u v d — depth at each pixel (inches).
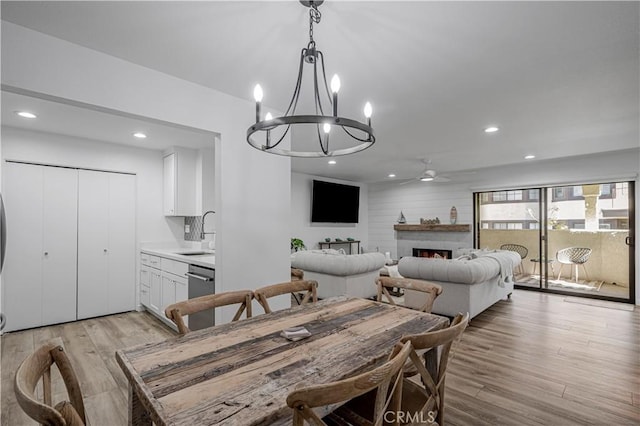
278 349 52.6
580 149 181.5
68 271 157.5
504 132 148.6
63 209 156.4
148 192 183.9
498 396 90.9
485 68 88.7
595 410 84.1
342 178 307.4
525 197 239.0
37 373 37.9
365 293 189.8
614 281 201.0
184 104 93.4
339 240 307.6
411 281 88.7
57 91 71.9
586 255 211.9
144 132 149.6
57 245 154.5
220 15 65.4
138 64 84.8
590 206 211.3
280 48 78.3
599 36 73.4
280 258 116.9
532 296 213.9
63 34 71.2
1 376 102.5
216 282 103.3
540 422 79.3
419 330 62.4
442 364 56.7
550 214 227.5
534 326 150.8
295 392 31.1
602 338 135.1
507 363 111.5
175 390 39.4
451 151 188.5
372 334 59.9
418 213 302.7
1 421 80.6
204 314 117.4
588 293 209.8
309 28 70.1
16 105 115.0
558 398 89.9
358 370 46.0
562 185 218.1
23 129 143.8
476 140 162.9
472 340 132.7
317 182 284.8
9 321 141.4
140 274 179.3
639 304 188.4
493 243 254.5
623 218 198.7
